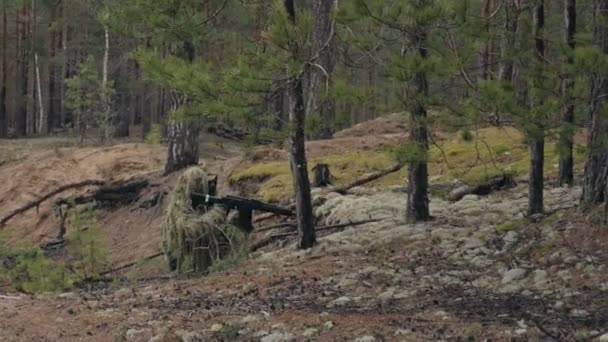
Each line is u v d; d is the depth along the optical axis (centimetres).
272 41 890
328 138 2278
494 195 1405
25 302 943
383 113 917
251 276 999
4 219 2183
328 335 691
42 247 1867
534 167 1047
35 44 4012
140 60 942
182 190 1268
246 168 1958
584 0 1241
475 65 1038
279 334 694
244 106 916
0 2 3647
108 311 861
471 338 630
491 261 898
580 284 752
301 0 1825
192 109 945
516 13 1011
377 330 689
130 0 1143
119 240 1891
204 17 1126
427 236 1055
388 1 886
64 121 4525
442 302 766
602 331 614
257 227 1555
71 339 754
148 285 1115
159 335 727
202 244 1222
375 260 984
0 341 749
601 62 785
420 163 1087
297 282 927
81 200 2112
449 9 844
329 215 1376
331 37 948
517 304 727
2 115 3912
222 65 1048
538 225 975
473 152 1752
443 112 891
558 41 937
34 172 2395
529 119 839
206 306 854
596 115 885
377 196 1473
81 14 3644
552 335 614
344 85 886
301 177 1120
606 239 840
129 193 2061
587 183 942
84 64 3322
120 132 3728
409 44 901
